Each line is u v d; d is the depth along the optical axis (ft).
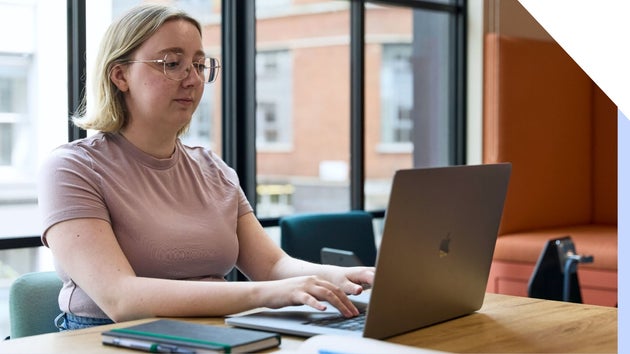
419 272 5.15
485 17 15.79
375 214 14.43
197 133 47.83
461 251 5.53
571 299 12.22
